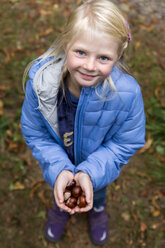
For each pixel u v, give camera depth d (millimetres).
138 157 1506
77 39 602
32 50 1785
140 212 1363
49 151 848
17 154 1467
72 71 663
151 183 1441
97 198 1103
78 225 1315
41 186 1400
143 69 1781
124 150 856
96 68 630
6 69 1693
